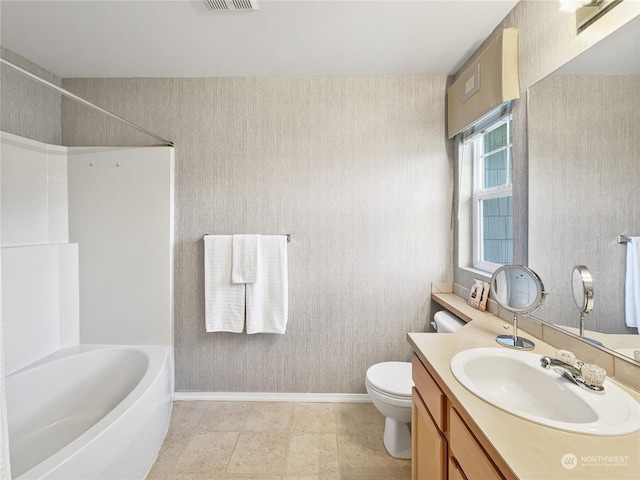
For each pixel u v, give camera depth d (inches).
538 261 54.2
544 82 52.9
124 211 86.8
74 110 88.5
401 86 87.4
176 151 88.4
